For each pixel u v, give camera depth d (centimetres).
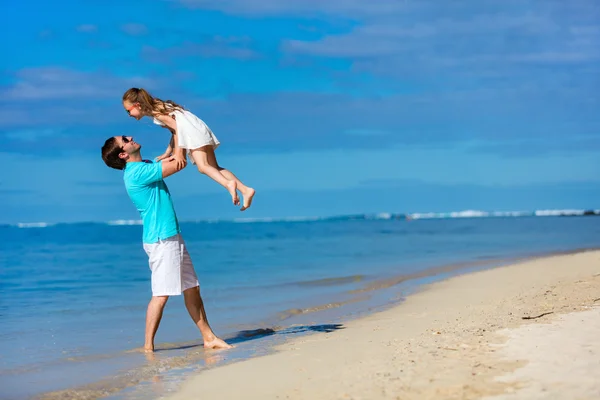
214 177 725
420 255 2353
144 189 746
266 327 909
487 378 485
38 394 575
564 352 544
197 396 526
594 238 3180
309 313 1026
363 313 989
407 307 1020
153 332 759
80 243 4012
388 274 1638
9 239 4759
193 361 682
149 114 744
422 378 499
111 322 996
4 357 732
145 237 753
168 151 783
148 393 557
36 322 997
